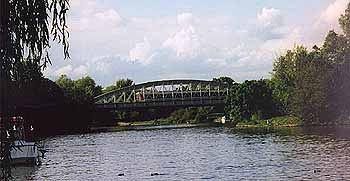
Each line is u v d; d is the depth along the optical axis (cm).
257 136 8631
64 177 4175
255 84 13925
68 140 9381
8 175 1141
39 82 1181
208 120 18100
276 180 3597
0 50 1101
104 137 10238
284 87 13250
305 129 10119
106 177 4144
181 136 9706
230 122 14788
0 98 1116
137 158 5619
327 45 11806
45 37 1142
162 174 4188
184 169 4447
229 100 14912
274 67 13450
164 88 17175
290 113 12788
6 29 1098
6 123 1129
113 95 17175
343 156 4797
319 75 11412
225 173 4066
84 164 5094
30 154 4591
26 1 1118
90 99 14525
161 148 6938
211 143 7488
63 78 16300
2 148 1128
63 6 1154
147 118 19462
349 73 11219
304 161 4578
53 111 11694
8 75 1119
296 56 13112
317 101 11338
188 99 15875
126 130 13425
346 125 10844
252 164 4562
